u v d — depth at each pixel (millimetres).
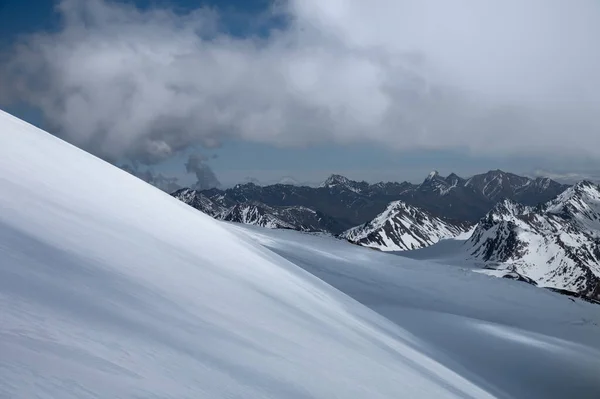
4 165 11852
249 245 24859
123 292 6973
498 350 31141
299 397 6453
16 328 4188
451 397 13117
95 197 14258
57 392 3459
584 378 28797
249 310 10359
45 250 6930
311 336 10977
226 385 5453
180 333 6480
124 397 3926
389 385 10438
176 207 22250
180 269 10867
